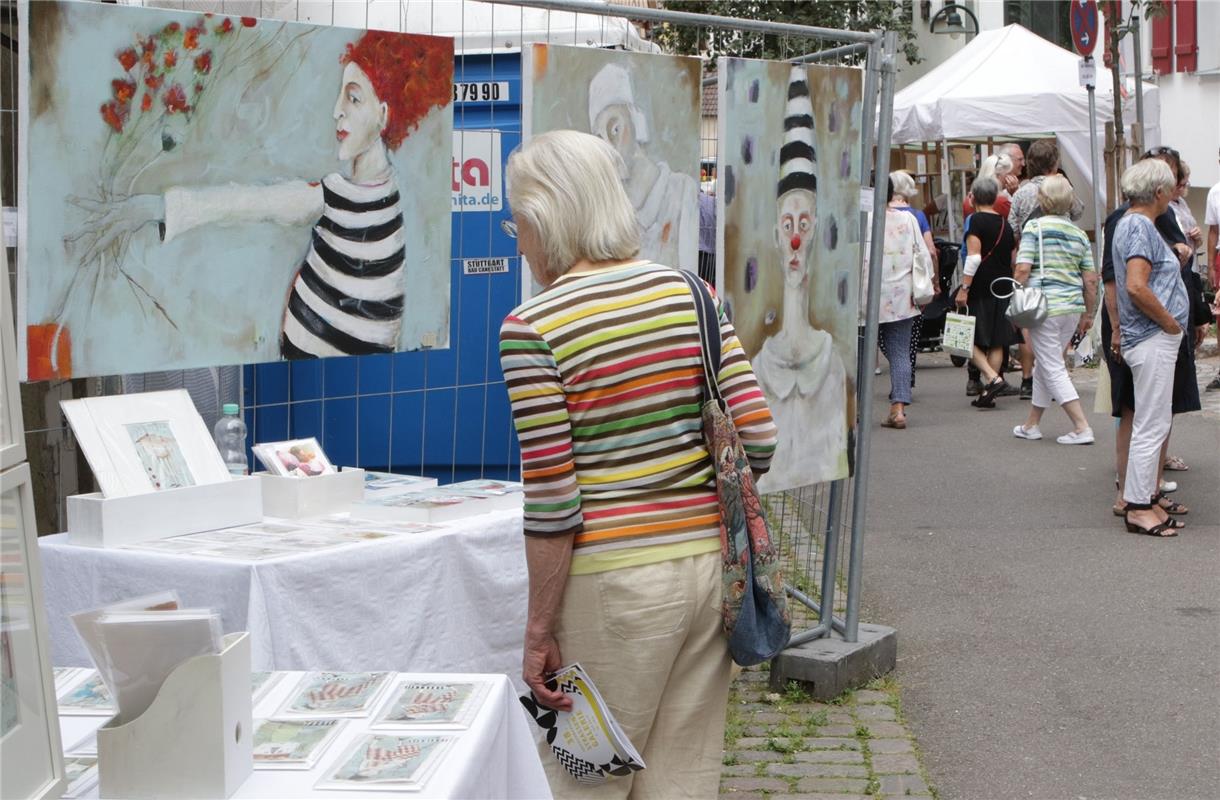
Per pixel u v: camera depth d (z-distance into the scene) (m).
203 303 3.61
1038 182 12.66
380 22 5.51
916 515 8.31
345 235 3.93
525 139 4.03
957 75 17.20
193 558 3.18
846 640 5.37
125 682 2.02
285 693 2.47
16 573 1.78
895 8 22.89
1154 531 7.57
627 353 2.75
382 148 4.00
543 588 2.79
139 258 3.46
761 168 4.67
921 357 16.59
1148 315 7.38
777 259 4.79
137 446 3.48
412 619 3.47
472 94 5.43
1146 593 6.48
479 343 5.35
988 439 10.82
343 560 3.27
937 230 19.98
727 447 2.80
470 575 3.65
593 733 2.82
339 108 3.86
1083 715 4.93
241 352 3.71
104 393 4.41
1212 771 4.39
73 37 3.26
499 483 4.18
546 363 2.72
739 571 2.82
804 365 4.96
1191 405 7.66
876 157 5.30
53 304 3.30
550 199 2.82
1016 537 7.67
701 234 5.79
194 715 1.98
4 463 1.76
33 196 3.23
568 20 5.56
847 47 5.20
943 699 5.13
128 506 3.36
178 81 3.48
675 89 4.48
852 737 4.75
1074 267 10.24
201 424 3.68
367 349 4.04
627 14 4.20
